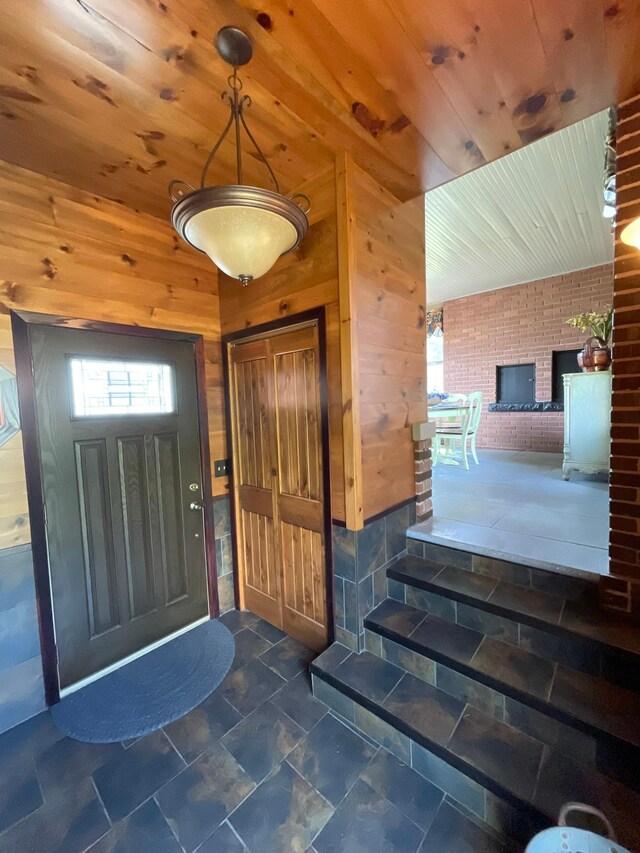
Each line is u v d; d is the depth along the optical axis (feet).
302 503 6.81
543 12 3.51
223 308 8.06
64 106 4.33
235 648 7.08
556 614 5.05
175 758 4.91
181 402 7.59
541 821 3.59
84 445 6.25
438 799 4.29
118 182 5.92
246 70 3.97
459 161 5.70
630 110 4.63
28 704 5.63
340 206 5.54
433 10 3.44
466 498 9.36
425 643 5.34
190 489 7.77
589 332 15.58
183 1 3.21
